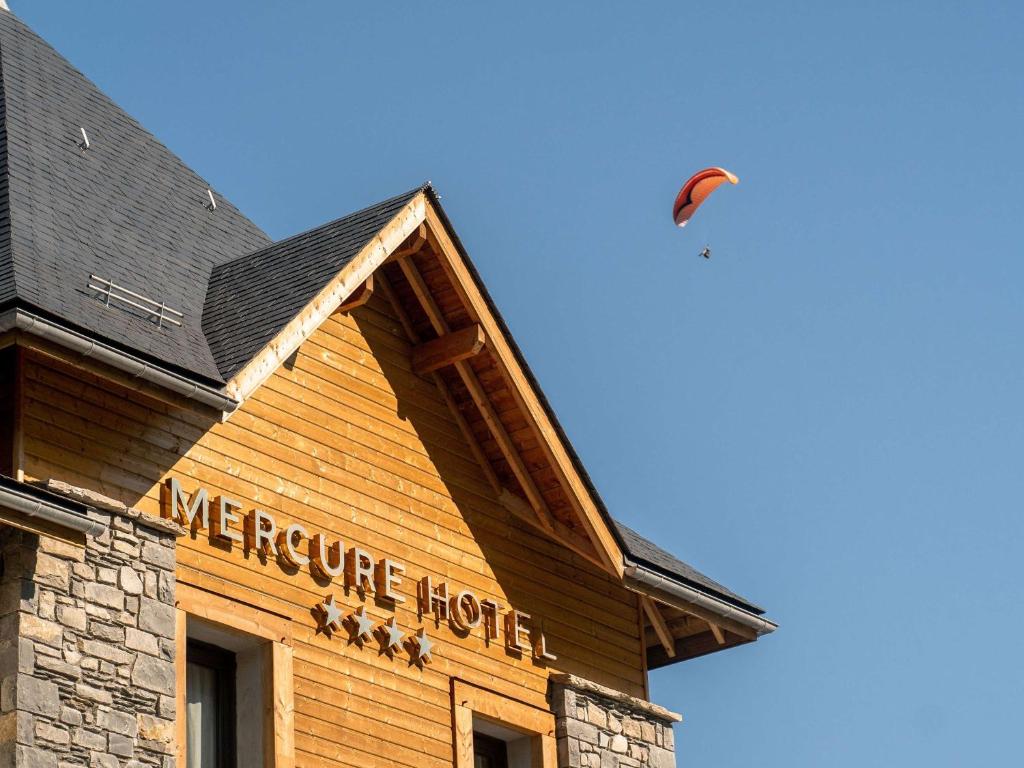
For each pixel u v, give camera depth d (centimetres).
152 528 2188
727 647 2862
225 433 2338
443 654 2514
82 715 2042
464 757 2478
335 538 2430
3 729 1975
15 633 2008
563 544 2742
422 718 2453
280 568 2345
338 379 2520
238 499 2320
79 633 2067
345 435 2498
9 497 1944
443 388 2666
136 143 2747
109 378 2081
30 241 2205
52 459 2114
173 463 2255
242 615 2270
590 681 2681
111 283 2214
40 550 2053
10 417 2098
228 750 2270
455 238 2559
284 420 2423
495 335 2598
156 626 2150
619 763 2678
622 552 2641
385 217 2483
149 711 2109
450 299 2597
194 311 2389
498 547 2653
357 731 2362
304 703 2309
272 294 2388
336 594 2405
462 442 2667
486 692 2548
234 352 2256
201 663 2280
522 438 2655
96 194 2495
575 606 2734
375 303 2611
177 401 2138
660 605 2862
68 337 2023
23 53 2705
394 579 2480
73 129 2620
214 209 2758
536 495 2675
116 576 2130
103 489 2159
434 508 2583
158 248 2491
